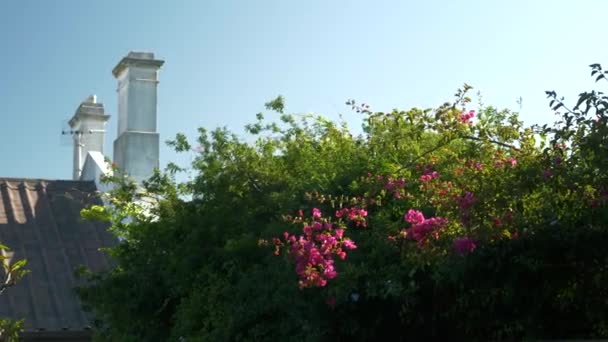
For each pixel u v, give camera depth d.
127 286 10.83
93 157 17.16
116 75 17.00
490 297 7.00
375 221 7.89
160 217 11.06
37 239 14.86
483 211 6.72
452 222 6.91
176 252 10.20
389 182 7.82
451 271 6.88
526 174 6.68
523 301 6.84
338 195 8.43
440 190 7.36
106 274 11.84
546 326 6.90
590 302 6.74
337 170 8.82
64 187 16.44
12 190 16.06
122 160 16.14
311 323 7.80
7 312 13.20
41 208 15.73
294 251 7.32
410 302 7.38
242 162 10.07
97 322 11.94
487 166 7.14
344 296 7.45
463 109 7.62
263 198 9.64
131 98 16.28
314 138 10.25
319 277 7.20
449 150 8.14
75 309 13.47
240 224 9.76
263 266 8.84
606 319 6.75
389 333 7.64
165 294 10.62
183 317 9.56
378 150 8.66
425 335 7.55
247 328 8.73
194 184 10.48
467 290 7.07
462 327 7.32
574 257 6.64
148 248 10.86
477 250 6.78
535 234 6.69
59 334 12.99
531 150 7.10
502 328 7.14
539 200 6.85
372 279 7.45
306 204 8.62
